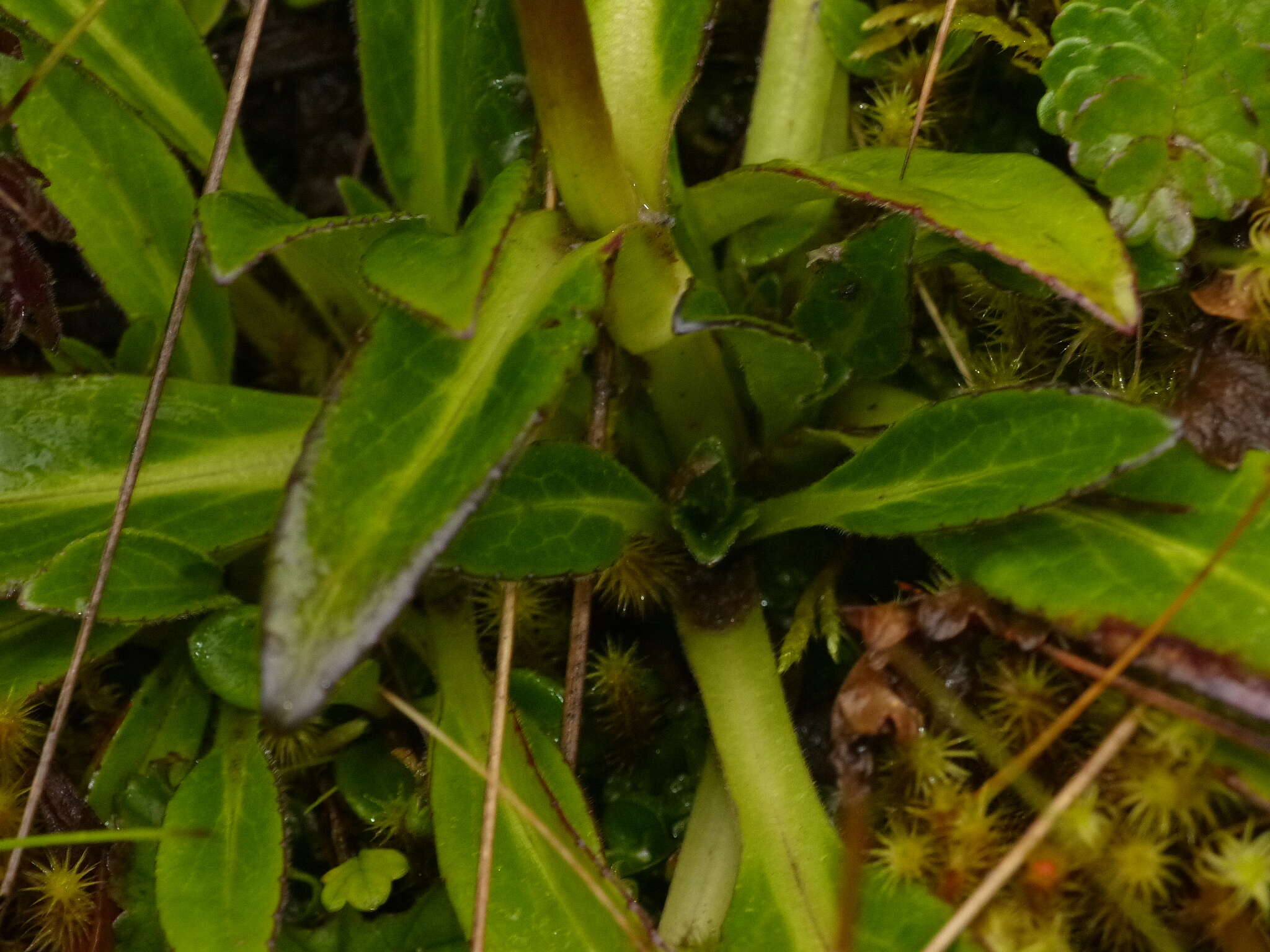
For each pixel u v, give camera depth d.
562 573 0.25
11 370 0.31
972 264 0.27
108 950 0.26
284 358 0.33
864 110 0.30
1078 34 0.26
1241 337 0.26
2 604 0.27
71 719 0.29
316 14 0.34
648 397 0.28
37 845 0.24
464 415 0.22
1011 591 0.23
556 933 0.24
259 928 0.24
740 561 0.27
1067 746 0.24
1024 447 0.23
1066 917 0.23
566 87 0.23
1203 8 0.25
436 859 0.27
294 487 0.21
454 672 0.27
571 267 0.23
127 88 0.28
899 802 0.24
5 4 0.27
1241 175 0.25
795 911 0.24
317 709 0.20
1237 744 0.22
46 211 0.27
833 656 0.27
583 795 0.25
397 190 0.29
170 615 0.26
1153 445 0.22
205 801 0.25
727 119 0.33
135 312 0.29
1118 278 0.22
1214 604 0.22
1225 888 0.23
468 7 0.28
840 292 0.27
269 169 0.35
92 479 0.27
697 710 0.28
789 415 0.27
